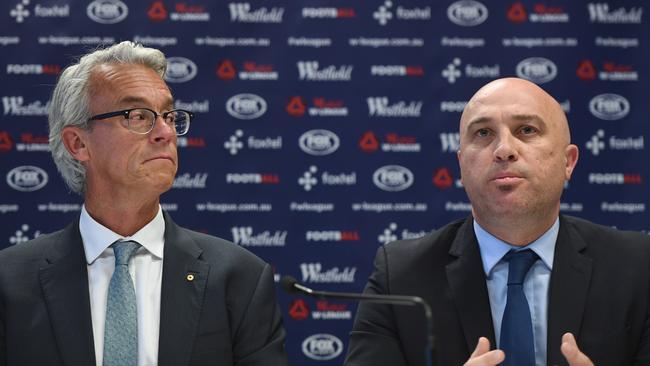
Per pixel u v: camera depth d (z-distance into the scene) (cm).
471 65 533
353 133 532
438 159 531
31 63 528
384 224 529
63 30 530
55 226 525
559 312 281
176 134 288
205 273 279
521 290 284
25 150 525
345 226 529
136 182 276
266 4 535
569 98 530
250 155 530
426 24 534
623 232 307
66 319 266
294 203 530
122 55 287
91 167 283
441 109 532
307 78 534
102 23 532
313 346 523
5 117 525
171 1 534
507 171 277
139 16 533
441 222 529
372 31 534
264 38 534
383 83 532
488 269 292
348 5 535
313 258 529
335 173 530
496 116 283
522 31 533
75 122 283
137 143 276
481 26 534
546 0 534
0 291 271
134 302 271
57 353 263
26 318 267
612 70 530
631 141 528
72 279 273
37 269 276
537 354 280
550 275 289
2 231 522
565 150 291
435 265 299
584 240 299
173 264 279
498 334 284
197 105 531
